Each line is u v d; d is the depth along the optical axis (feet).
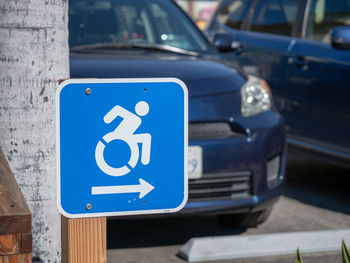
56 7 8.93
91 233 6.93
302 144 20.47
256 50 22.65
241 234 15.92
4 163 7.86
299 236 14.74
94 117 6.81
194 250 14.05
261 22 23.38
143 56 16.17
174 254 14.42
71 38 16.89
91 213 6.85
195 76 15.17
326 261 14.11
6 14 8.75
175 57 16.46
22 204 6.78
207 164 14.30
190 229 16.26
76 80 6.74
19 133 8.89
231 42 19.61
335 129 19.38
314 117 20.06
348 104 18.93
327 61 19.70
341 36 19.13
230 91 15.16
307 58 20.44
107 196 6.88
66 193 6.78
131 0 18.13
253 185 14.85
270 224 16.78
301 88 20.54
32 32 8.83
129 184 6.91
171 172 7.00
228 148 14.49
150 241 15.29
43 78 8.91
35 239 9.10
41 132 8.95
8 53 8.79
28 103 8.87
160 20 17.98
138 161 6.93
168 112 6.97
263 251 14.35
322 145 19.86
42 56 8.89
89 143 6.81
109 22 17.40
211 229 16.26
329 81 19.56
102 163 6.84
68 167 6.77
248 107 15.23
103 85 6.81
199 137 14.48
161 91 6.94
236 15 24.93
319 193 19.98
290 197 19.48
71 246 6.89
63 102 6.74
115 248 14.75
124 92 6.86
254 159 14.82
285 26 22.13
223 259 14.06
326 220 17.22
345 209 18.35
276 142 15.38
